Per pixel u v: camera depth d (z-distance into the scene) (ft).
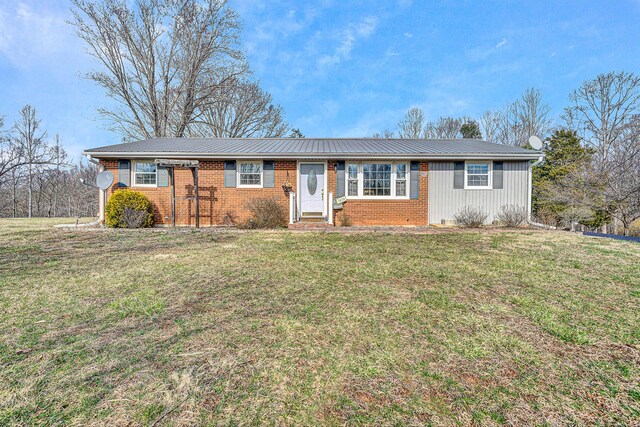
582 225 46.60
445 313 9.98
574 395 6.01
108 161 36.55
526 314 9.90
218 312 10.10
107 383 6.37
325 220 37.40
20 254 19.45
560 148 61.36
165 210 36.99
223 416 5.45
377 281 13.51
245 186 37.24
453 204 37.27
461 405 5.72
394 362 7.14
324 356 7.39
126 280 13.74
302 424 5.26
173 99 65.82
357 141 46.65
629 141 48.42
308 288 12.54
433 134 116.57
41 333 8.64
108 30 58.29
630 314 9.87
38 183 87.92
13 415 5.49
